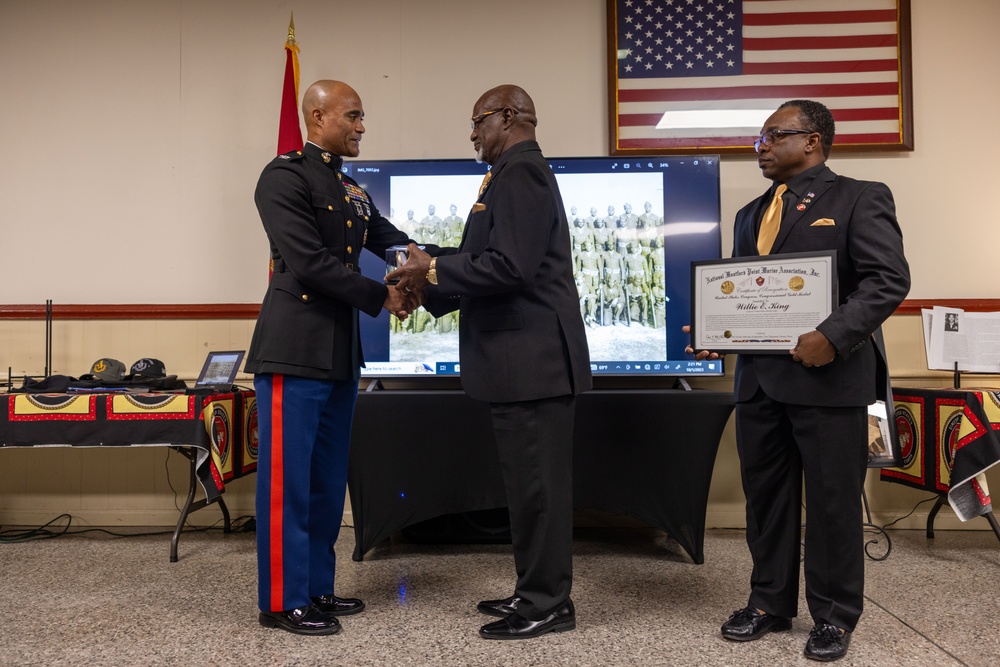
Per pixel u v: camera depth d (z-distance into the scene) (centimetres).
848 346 168
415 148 346
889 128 336
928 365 302
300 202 195
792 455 192
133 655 181
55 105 350
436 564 273
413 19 348
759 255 188
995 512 332
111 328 343
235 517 342
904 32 336
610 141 340
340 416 214
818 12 340
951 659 178
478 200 204
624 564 273
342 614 211
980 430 268
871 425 288
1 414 280
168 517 342
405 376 323
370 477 276
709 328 193
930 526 316
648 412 276
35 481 344
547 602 194
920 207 338
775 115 193
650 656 179
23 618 209
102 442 279
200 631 198
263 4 350
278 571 195
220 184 348
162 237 347
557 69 346
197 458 278
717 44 341
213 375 311
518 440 192
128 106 350
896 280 170
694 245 324
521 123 201
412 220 329
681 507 274
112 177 348
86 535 324
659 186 325
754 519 197
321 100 207
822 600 182
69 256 347
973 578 253
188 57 350
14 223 348
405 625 202
